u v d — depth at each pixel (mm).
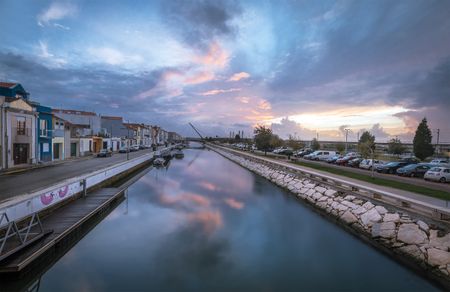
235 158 62750
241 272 9922
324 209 18203
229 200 21812
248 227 15078
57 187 15109
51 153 36531
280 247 12312
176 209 18734
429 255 9914
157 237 13383
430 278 9461
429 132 51312
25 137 29797
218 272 9969
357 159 36000
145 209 18578
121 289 8797
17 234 9289
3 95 30312
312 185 22312
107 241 12781
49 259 10328
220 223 15695
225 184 29828
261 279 9469
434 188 17891
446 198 14406
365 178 22766
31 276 9273
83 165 32562
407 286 9016
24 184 19125
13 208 11031
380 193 14445
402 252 11000
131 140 83625
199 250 11898
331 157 42656
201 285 9133
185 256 11281
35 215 10602
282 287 9000
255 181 32438
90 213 14297
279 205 20297
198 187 27562
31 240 9820
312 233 14148
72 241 12281
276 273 9930
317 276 9656
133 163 36750
